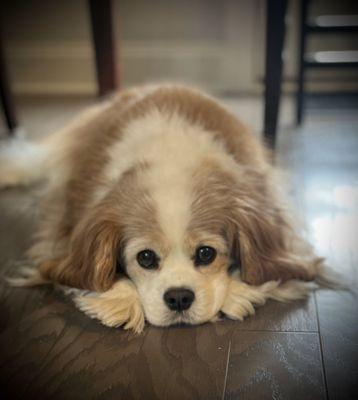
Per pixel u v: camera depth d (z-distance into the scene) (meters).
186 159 0.44
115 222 0.41
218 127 0.49
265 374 0.35
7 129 0.82
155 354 0.37
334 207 0.57
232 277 0.43
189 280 0.39
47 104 0.98
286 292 0.43
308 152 0.72
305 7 0.77
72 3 1.00
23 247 0.52
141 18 1.02
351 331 0.39
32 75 1.05
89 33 1.02
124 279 0.43
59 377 0.36
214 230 0.41
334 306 0.42
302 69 0.80
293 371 0.35
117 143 0.48
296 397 0.33
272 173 0.53
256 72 1.03
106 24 0.70
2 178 0.67
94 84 1.04
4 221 0.58
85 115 0.63
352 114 0.88
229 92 1.03
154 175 0.42
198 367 0.36
